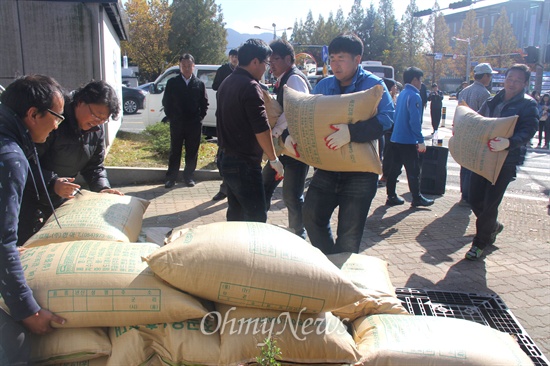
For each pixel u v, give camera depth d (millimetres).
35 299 1977
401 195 7379
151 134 10211
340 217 3426
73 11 8188
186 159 7211
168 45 43875
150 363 2092
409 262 4484
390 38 78188
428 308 3479
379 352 2180
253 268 2113
